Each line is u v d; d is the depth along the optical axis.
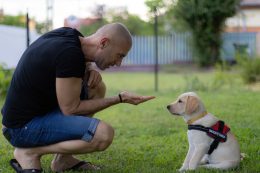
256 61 12.38
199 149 4.07
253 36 22.16
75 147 3.67
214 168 4.05
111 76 18.11
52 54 3.61
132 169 4.22
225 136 4.11
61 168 4.26
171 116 7.38
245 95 9.84
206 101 8.89
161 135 6.00
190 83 11.96
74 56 3.57
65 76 3.56
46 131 3.69
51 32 3.84
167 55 22.53
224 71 13.07
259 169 4.11
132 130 6.38
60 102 3.65
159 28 25.44
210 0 20.97
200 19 21.25
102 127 3.64
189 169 4.03
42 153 3.84
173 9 21.77
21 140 3.77
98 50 3.71
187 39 21.84
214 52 21.36
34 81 3.65
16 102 3.71
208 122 4.13
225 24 21.42
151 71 20.84
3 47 15.51
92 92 4.15
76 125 3.64
